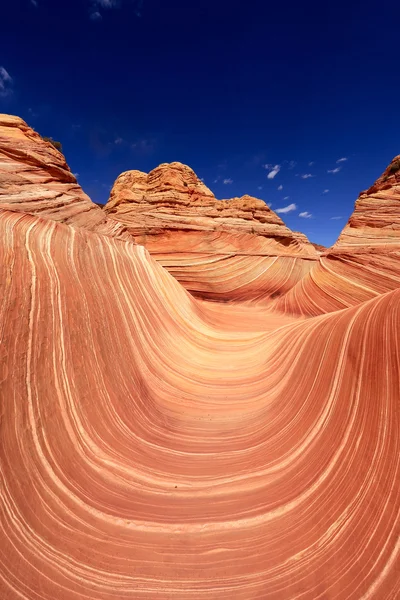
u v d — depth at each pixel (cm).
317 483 380
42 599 258
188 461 480
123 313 776
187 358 899
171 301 1149
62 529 319
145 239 2564
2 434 349
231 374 822
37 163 1177
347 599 262
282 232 3275
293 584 283
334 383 498
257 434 539
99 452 440
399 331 416
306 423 494
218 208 3272
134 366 685
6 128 1233
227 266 2578
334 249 1941
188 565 305
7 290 465
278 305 2233
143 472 435
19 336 440
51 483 356
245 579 292
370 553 284
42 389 431
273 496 385
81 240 806
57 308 548
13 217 638
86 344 571
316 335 664
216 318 1530
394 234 1800
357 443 380
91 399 506
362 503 323
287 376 669
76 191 1313
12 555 277
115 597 273
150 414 600
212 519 358
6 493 314
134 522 348
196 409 649
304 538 322
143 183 3281
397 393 368
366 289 1670
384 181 2169
